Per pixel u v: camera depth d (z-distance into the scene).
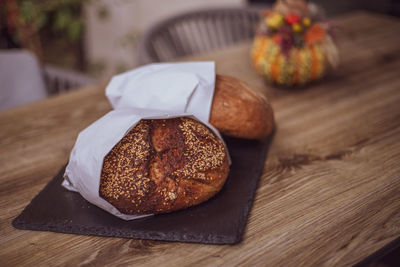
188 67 0.69
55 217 0.58
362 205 0.58
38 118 0.83
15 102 1.03
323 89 0.89
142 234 0.55
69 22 2.14
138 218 0.57
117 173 0.56
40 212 0.59
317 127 0.76
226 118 0.66
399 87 0.87
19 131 0.79
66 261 0.52
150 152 0.56
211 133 0.62
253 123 0.67
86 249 0.54
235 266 0.51
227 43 1.38
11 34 2.18
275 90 0.89
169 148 0.57
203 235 0.54
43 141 0.76
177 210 0.58
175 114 0.60
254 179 0.63
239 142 0.72
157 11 2.29
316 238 0.54
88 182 0.55
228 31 1.37
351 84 0.90
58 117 0.83
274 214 0.58
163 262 0.52
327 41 0.86
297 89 0.89
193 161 0.57
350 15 1.32
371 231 0.54
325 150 0.70
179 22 1.31
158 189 0.55
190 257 0.52
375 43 1.09
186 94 0.64
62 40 2.56
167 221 0.56
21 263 0.52
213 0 2.14
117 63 2.49
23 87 1.04
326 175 0.64
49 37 2.57
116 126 0.58
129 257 0.52
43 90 1.05
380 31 1.17
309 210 0.58
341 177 0.63
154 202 0.55
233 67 0.99
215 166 0.58
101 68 2.46
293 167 0.66
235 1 2.09
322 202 0.59
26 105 0.88
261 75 0.90
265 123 0.68
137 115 0.59
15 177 0.67
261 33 0.86
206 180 0.57
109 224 0.56
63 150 0.73
